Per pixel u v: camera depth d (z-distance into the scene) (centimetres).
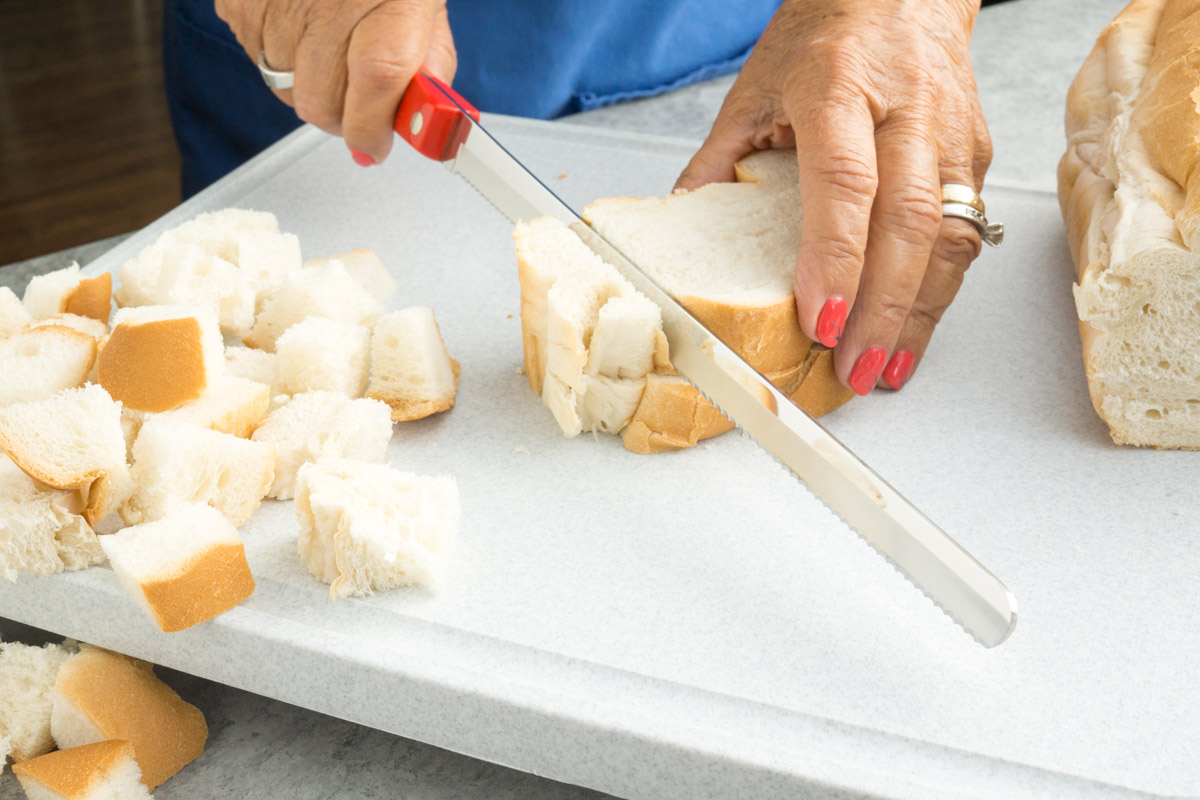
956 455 70
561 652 64
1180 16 78
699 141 89
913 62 72
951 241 72
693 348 68
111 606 65
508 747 63
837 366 71
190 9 97
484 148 74
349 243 82
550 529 68
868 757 62
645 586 66
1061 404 73
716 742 61
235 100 100
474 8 92
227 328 75
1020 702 62
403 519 65
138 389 68
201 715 66
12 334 73
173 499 66
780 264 72
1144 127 74
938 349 75
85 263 88
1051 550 67
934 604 64
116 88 221
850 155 69
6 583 66
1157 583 66
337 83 79
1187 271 67
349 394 73
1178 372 69
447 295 79
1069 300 78
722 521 68
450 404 72
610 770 63
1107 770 61
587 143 89
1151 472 70
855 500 64
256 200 85
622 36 95
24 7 253
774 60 76
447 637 64
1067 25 106
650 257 72
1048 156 90
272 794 65
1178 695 63
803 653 64
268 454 68
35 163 195
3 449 65
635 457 71
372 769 65
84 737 65
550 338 70
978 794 61
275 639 64
